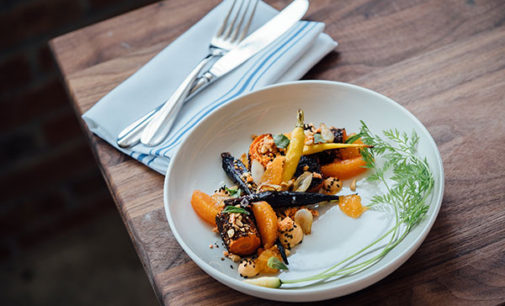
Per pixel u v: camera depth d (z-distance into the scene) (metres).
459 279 0.52
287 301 0.50
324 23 0.73
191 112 0.65
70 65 0.74
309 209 0.56
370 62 0.69
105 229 1.29
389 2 0.75
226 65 0.68
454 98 0.64
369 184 0.57
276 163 0.57
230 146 0.61
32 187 1.17
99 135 0.65
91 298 1.21
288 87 0.61
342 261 0.52
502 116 0.62
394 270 0.51
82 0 1.04
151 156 0.62
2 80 1.02
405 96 0.65
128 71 0.72
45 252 1.27
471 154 0.59
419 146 0.56
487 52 0.68
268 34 0.69
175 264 0.55
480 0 0.73
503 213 0.55
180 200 0.56
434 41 0.70
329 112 0.62
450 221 0.55
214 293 0.53
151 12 0.78
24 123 1.08
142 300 1.20
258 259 0.52
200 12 0.77
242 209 0.53
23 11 0.99
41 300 1.21
